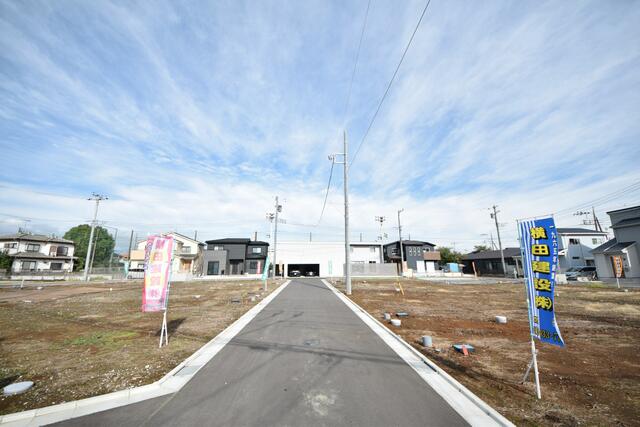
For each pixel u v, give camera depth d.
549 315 3.93
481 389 4.18
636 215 24.33
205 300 13.75
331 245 42.53
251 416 3.36
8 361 5.37
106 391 4.09
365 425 3.18
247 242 43.41
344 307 11.45
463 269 52.25
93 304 12.89
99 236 56.81
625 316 9.80
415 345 6.38
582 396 3.99
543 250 4.11
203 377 4.50
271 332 7.31
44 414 3.48
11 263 38.53
